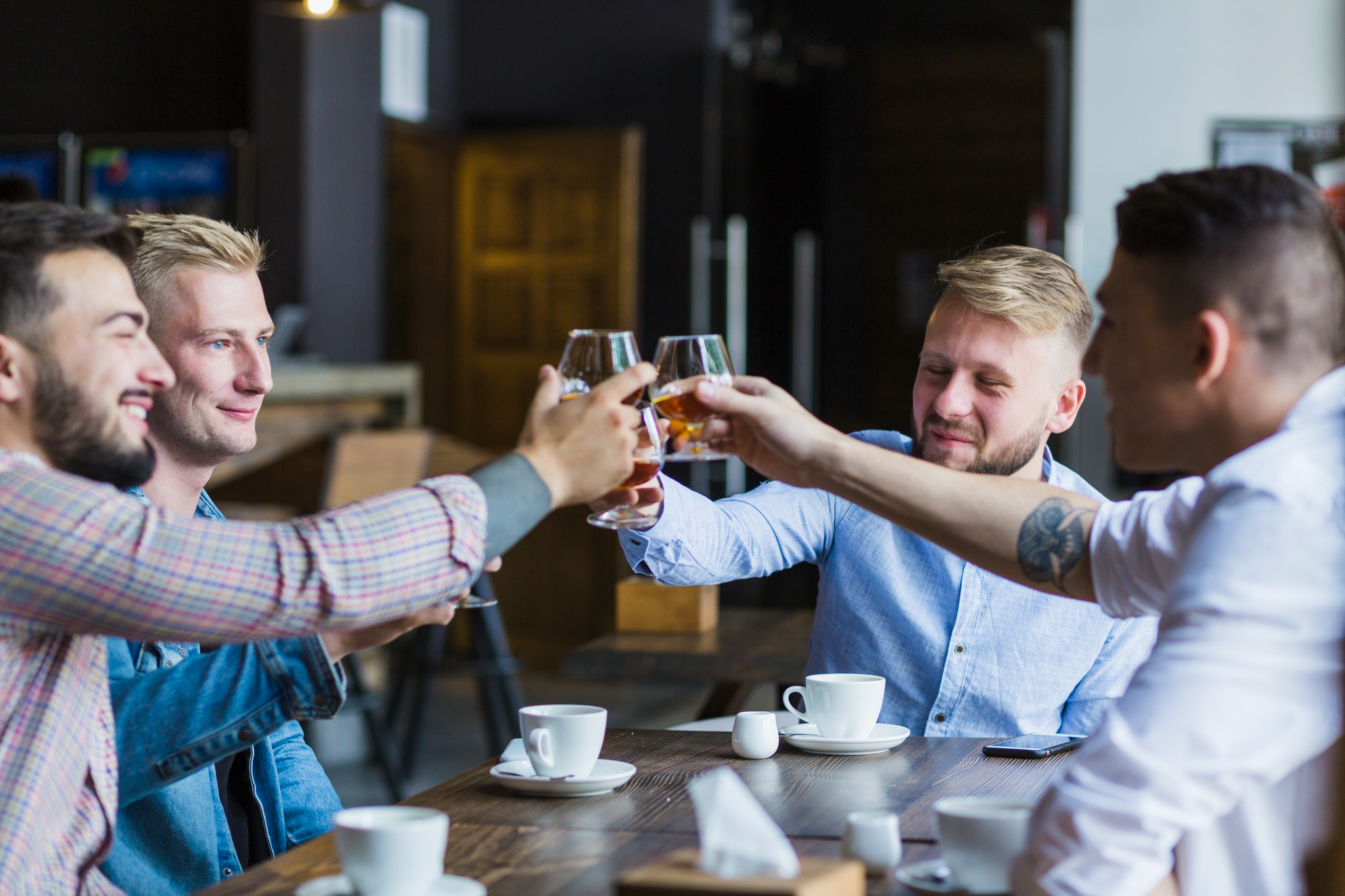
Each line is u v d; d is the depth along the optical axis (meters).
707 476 6.60
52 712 1.22
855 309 8.32
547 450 1.28
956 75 8.03
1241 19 6.16
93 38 6.26
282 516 4.92
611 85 6.69
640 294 6.66
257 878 1.16
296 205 5.83
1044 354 1.83
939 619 1.88
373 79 6.17
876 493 1.34
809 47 8.02
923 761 1.54
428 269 6.91
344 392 4.81
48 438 1.24
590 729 1.40
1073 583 1.30
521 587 6.52
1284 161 6.17
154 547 1.14
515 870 1.15
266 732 1.36
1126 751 1.02
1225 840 1.13
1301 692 1.03
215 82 6.09
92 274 1.24
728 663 2.51
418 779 4.35
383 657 5.50
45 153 6.28
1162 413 1.15
